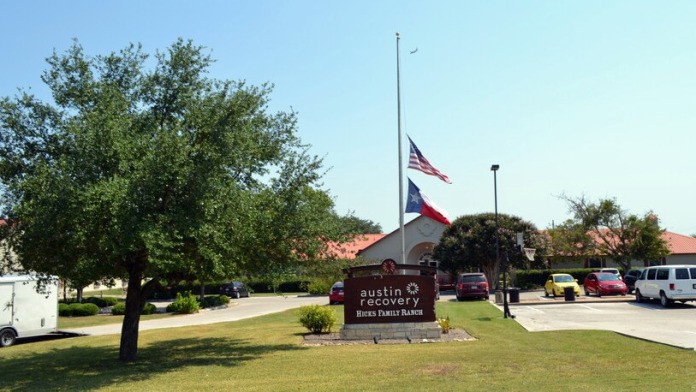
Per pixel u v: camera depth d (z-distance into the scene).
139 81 15.82
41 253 13.22
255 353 16.12
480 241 47.44
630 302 30.86
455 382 10.88
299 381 11.52
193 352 16.91
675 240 57.97
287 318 28.67
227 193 13.46
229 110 14.45
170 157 12.84
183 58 15.68
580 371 11.62
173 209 12.87
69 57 15.31
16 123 14.50
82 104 15.18
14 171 14.36
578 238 48.94
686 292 26.81
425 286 18.22
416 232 55.16
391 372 12.17
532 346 15.45
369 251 56.22
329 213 17.14
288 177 16.67
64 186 12.06
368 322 18.19
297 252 16.70
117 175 12.52
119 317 34.19
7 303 22.98
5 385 12.78
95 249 12.88
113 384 12.05
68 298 46.16
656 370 11.43
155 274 15.51
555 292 36.78
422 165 25.81
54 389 11.77
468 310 28.16
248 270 16.67
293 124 16.89
